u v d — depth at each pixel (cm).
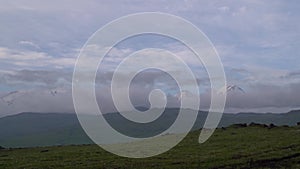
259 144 8838
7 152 10750
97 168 6819
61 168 6981
